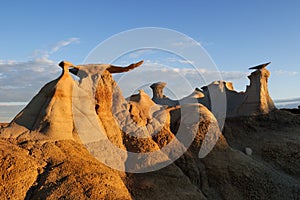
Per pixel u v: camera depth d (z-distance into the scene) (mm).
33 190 12008
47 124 14883
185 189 18062
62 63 17000
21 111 15859
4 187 11555
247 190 21344
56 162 13227
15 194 11570
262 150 28594
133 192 16344
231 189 21141
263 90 35781
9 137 14289
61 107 15562
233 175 21859
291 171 26281
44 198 11562
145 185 16891
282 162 27156
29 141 14117
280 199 21547
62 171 12781
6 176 11797
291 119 35000
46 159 13289
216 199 20391
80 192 12109
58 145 14242
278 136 31172
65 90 16203
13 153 12656
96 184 12750
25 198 11695
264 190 21656
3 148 12844
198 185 20391
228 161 22812
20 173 12086
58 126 14953
